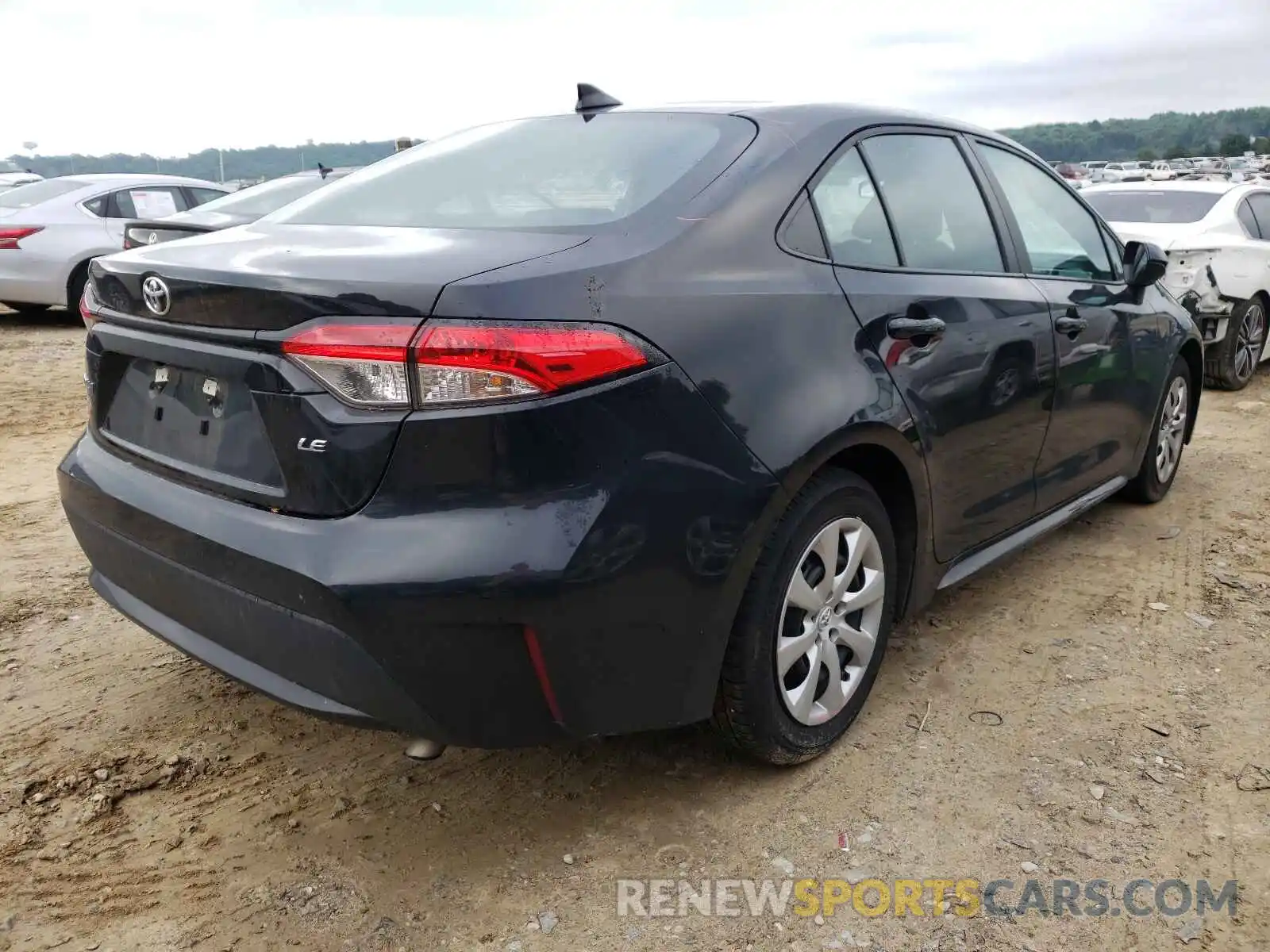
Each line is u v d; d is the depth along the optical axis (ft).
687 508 6.85
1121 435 13.26
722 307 7.25
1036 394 10.68
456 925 6.92
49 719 9.32
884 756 8.87
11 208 32.60
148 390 7.84
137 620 8.07
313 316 6.34
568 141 9.10
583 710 6.80
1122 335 12.62
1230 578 12.84
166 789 8.31
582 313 6.49
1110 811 8.11
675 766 8.73
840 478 8.19
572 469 6.36
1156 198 25.79
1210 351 24.18
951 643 11.05
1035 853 7.63
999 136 11.68
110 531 8.00
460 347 6.08
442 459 6.19
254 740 9.06
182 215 23.29
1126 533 14.47
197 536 7.02
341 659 6.47
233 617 7.03
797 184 8.33
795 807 8.18
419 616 6.22
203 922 6.90
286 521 6.63
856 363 8.17
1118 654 10.78
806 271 8.09
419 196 8.71
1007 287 10.39
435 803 8.22
